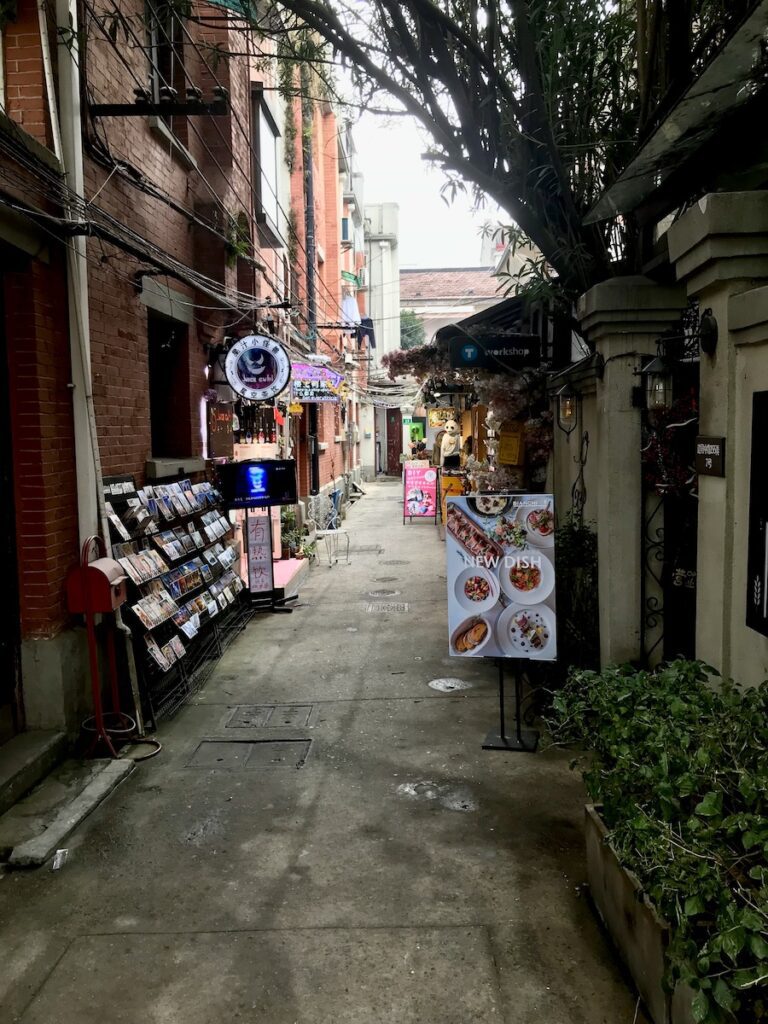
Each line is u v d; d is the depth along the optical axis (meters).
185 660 7.14
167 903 3.65
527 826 4.32
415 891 3.70
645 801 2.72
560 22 4.89
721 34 3.34
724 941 1.86
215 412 8.75
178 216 7.75
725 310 3.69
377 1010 2.93
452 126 5.46
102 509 5.58
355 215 29.58
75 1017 2.93
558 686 5.84
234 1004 2.98
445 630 8.72
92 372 5.71
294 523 13.40
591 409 6.66
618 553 5.38
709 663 3.94
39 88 5.05
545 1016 2.88
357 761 5.25
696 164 4.23
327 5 5.18
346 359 21.88
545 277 6.06
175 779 5.01
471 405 12.93
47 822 4.35
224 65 8.36
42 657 5.15
